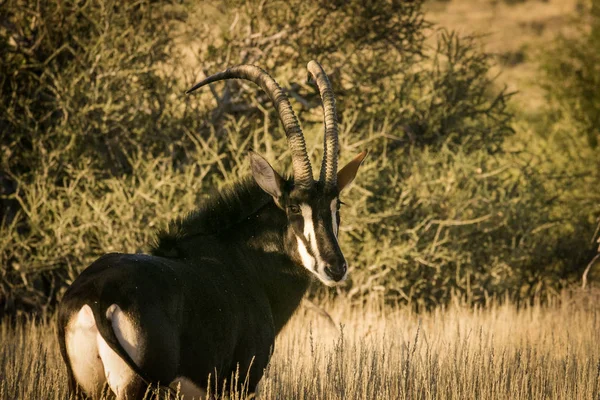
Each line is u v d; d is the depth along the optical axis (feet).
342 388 75.92
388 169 148.15
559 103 201.77
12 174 133.59
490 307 146.00
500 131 163.02
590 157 187.11
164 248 67.36
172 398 60.95
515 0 586.45
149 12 148.36
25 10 141.38
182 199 130.52
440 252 142.82
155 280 57.93
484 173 149.07
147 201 130.21
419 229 143.54
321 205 68.49
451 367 82.84
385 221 142.10
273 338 69.26
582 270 162.91
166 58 151.64
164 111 143.64
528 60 211.82
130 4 146.51
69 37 145.59
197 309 60.64
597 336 104.78
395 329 106.22
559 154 189.98
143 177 136.46
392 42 158.71
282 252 71.10
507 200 149.38
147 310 56.18
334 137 70.03
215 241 69.46
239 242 70.33
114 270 57.26
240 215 71.10
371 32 155.74
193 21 153.79
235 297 66.13
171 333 57.36
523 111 209.87
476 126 160.66
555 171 169.99
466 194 143.84
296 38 153.69
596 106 196.54
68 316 56.49
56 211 129.49
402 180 145.79
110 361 55.36
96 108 135.74
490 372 81.66
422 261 137.59
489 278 150.30
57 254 129.49
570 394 79.92
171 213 127.65
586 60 201.57
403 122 154.30
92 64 136.67
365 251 139.74
